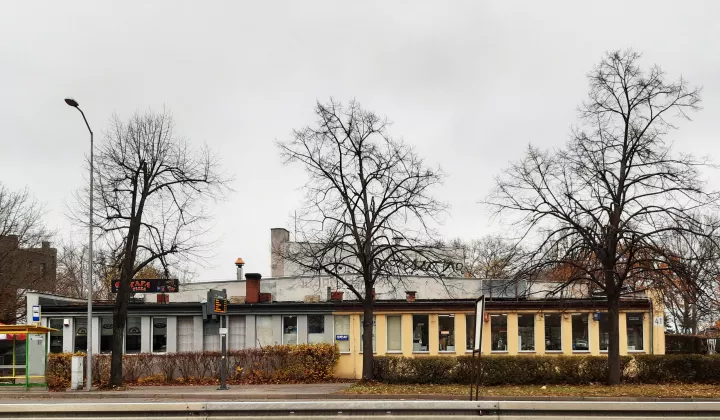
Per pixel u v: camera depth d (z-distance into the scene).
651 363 28.44
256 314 35.41
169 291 35.84
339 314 35.09
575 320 35.16
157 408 7.87
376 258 29.38
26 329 30.02
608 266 26.33
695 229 25.59
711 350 42.22
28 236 51.88
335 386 29.41
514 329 34.91
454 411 7.70
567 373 27.95
